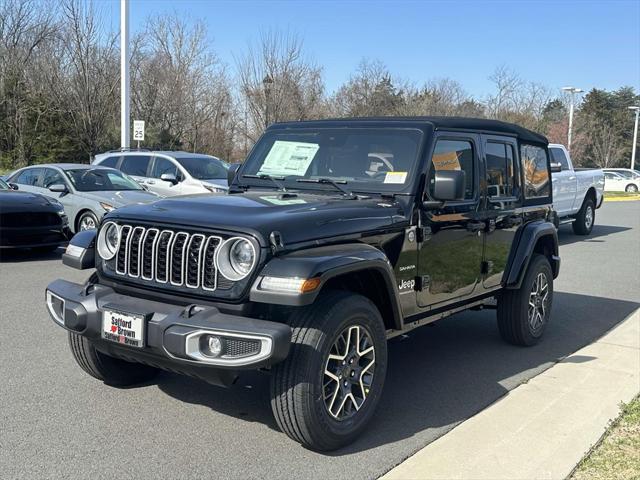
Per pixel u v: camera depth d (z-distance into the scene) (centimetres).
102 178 1277
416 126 477
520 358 593
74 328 401
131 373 487
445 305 502
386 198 459
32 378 505
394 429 429
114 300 394
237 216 380
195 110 3198
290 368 365
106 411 445
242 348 346
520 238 597
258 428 423
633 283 974
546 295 641
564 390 498
